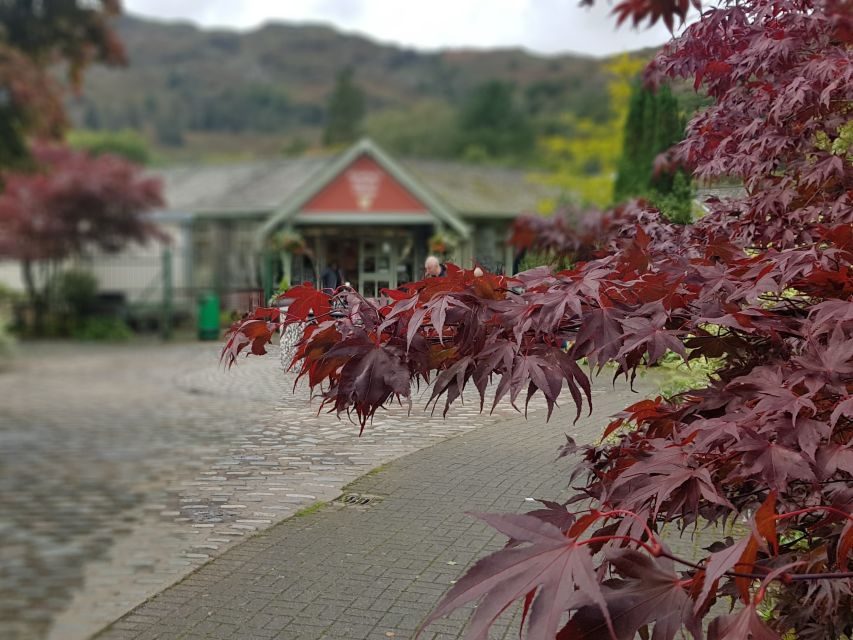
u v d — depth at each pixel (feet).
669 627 3.74
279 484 11.49
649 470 4.80
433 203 62.95
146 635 10.14
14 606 10.75
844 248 5.17
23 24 35.83
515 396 4.58
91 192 58.13
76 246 60.03
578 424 11.13
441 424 12.10
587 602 3.34
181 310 53.88
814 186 8.21
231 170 74.59
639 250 5.49
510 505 10.08
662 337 4.65
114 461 16.22
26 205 58.29
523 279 5.32
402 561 11.76
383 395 4.93
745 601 3.65
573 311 4.70
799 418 4.64
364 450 11.75
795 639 5.82
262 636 10.11
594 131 48.32
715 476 5.03
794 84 7.79
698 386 10.11
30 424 25.64
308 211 63.10
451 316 4.84
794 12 7.84
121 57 39.52
